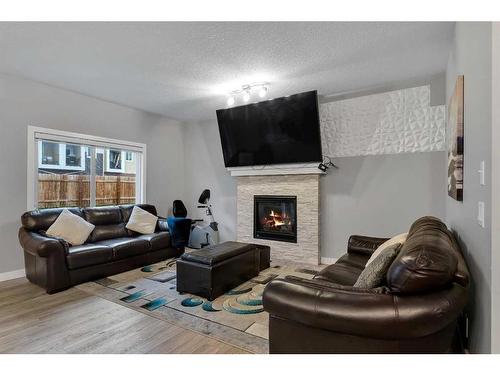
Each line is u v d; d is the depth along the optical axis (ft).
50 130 12.16
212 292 8.90
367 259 8.79
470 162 5.42
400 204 11.89
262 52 8.99
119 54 9.14
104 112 14.20
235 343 6.54
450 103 8.00
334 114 13.29
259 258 11.69
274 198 14.76
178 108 15.61
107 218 13.16
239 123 14.49
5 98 10.94
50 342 6.56
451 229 8.53
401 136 11.85
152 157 16.63
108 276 11.14
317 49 8.80
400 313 3.96
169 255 13.74
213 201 17.72
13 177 11.19
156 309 8.32
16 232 11.28
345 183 13.09
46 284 9.44
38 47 8.65
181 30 7.68
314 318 4.46
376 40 8.25
